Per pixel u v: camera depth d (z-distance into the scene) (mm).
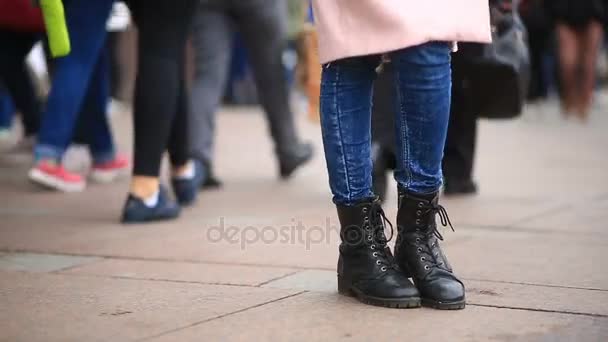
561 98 30750
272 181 15859
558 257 9242
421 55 6949
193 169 13031
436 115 7105
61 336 6484
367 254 7445
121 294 7738
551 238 10305
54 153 14070
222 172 17109
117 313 7109
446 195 13781
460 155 13578
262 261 9141
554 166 17797
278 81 15367
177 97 11422
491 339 6371
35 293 7777
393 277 7324
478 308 7227
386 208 12586
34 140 18719
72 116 13852
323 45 7215
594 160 18844
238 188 14938
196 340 6383
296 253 9547
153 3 11000
